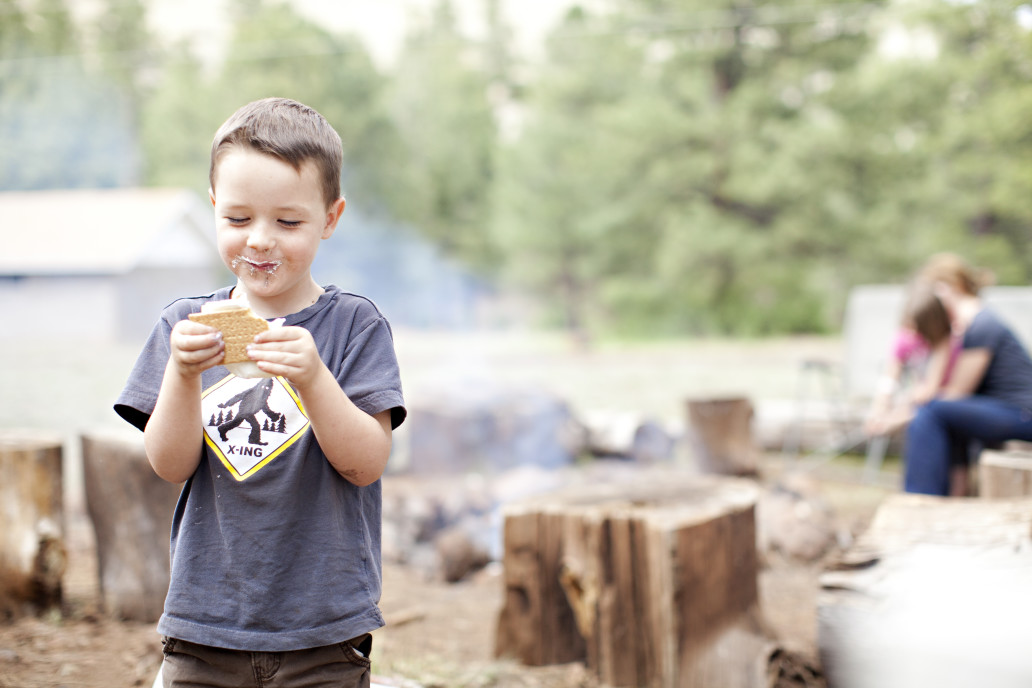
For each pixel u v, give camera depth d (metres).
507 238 25.16
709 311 23.86
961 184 20.95
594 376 13.03
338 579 1.49
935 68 20.34
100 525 3.34
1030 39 19.50
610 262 24.56
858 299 7.05
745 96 22.36
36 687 2.58
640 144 22.95
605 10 24.83
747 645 2.94
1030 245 21.53
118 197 22.98
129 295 21.05
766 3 22.62
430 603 3.76
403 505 4.62
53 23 29.20
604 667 2.79
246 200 1.42
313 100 27.38
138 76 29.23
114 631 3.15
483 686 2.71
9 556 3.21
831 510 5.02
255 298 1.57
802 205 21.73
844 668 2.41
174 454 1.46
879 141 21.42
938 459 4.48
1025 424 4.38
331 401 1.42
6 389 10.62
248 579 1.46
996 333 4.51
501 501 5.12
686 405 6.16
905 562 2.58
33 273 20.56
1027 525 2.79
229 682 1.47
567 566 2.88
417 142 28.91
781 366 14.61
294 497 1.49
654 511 2.85
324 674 1.49
